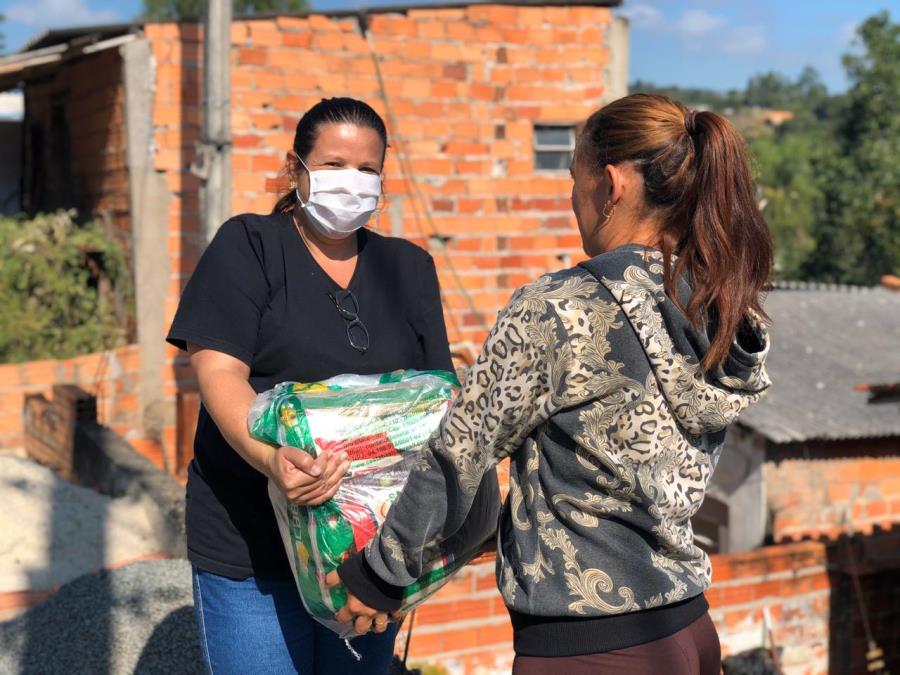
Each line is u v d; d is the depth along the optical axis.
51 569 4.89
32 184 12.41
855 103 30.12
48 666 3.53
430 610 4.82
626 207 1.99
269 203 8.45
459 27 8.83
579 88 9.10
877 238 28.31
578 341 1.88
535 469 1.95
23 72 10.14
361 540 2.05
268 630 2.32
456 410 1.92
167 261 8.47
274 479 2.04
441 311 2.60
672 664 1.90
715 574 6.03
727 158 1.92
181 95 8.40
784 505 10.36
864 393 11.26
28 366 7.98
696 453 1.99
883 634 6.53
